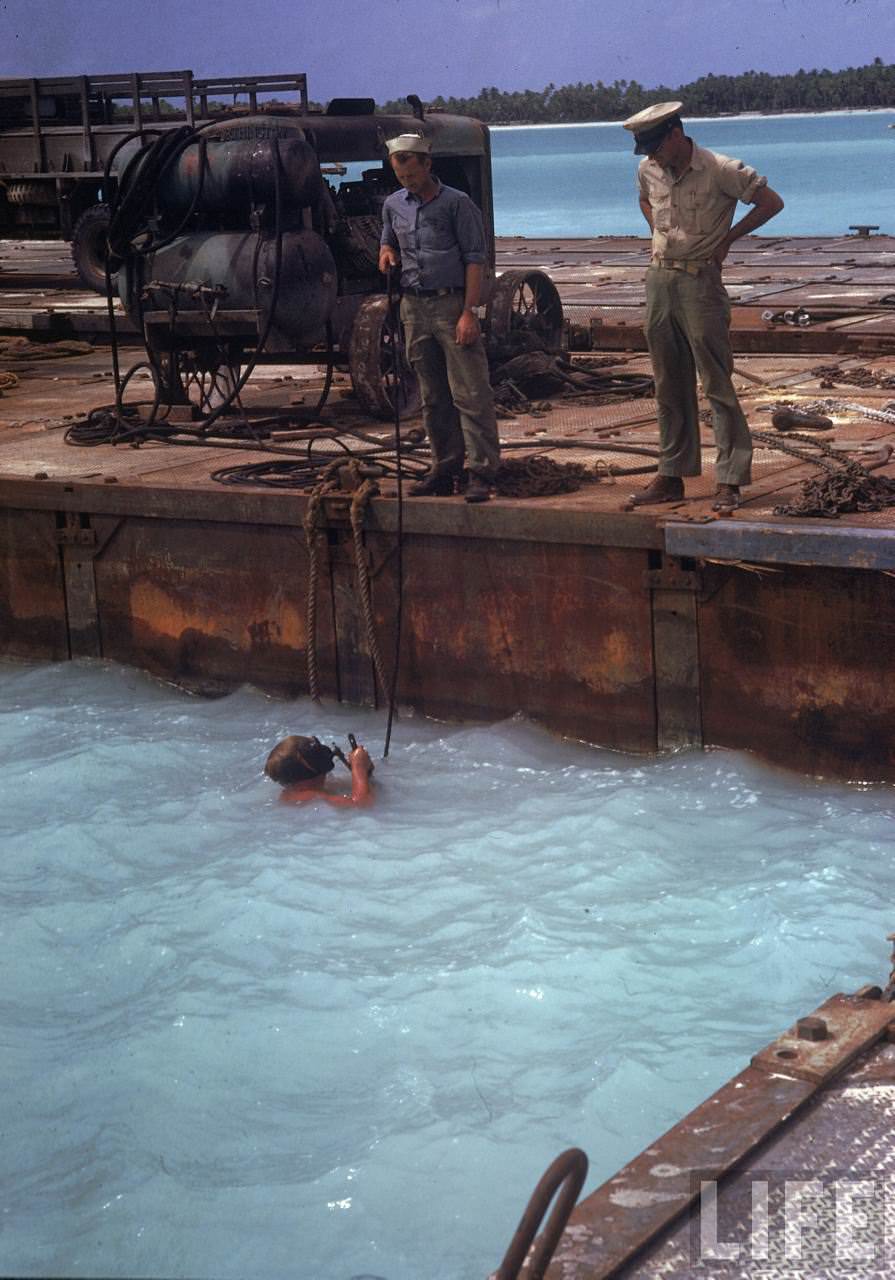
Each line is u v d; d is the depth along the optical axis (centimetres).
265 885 661
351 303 1147
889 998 382
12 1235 420
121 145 1073
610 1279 283
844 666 744
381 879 666
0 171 1438
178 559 943
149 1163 455
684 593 778
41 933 626
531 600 827
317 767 762
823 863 661
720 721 789
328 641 905
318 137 1089
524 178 10588
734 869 664
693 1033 521
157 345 1097
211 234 1064
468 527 829
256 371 1439
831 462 881
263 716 905
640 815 727
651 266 769
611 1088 483
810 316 1502
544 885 652
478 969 574
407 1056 516
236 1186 439
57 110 1423
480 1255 399
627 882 654
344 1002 556
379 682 893
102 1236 418
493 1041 523
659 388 787
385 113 1196
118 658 990
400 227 814
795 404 1083
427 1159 447
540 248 2491
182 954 600
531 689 843
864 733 748
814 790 755
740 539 737
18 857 704
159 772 812
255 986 571
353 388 1089
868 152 12694
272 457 1018
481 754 815
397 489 866
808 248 2288
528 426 1084
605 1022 533
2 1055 527
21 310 1680
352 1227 416
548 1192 277
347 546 877
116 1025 546
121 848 711
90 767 816
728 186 739
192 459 1022
